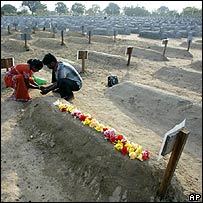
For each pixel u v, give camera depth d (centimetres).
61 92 786
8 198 428
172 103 923
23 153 540
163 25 4478
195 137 795
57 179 475
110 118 805
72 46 2031
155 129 805
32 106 693
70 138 540
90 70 1317
